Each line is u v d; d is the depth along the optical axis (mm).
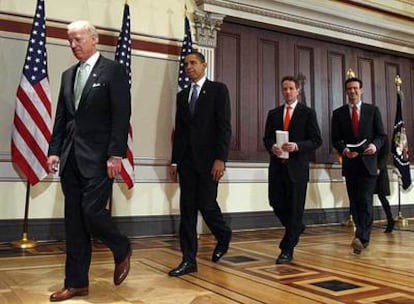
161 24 5324
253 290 2547
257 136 6008
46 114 4312
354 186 4000
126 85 2504
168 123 5273
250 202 5793
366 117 3986
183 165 3088
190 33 5258
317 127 3521
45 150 4281
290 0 6039
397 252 3953
